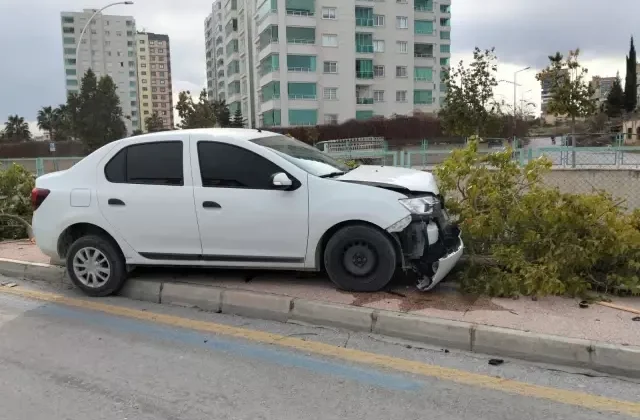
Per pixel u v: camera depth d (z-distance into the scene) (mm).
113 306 5566
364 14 63938
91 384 3846
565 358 3965
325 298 5047
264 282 5633
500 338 4164
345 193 5016
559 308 4707
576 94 26359
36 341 4680
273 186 5160
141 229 5508
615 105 75812
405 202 4934
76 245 5805
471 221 5672
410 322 4492
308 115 61250
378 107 66625
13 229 9234
